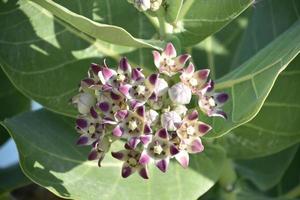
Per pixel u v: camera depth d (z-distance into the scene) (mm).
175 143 431
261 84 451
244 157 523
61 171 464
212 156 503
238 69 493
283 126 505
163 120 428
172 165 496
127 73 437
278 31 555
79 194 454
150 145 427
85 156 479
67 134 492
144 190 478
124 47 516
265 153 517
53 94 503
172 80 454
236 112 460
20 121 474
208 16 474
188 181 491
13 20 503
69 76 507
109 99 431
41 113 497
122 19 515
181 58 441
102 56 515
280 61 441
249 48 554
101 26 424
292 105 499
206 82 442
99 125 434
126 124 427
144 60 518
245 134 513
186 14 478
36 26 505
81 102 440
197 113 433
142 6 455
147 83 433
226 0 466
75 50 510
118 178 477
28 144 458
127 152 432
